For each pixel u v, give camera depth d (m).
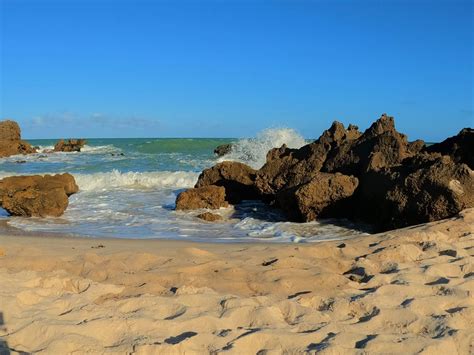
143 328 4.28
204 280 5.84
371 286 5.64
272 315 4.57
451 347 4.00
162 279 5.88
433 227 8.41
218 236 10.36
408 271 6.00
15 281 5.61
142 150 36.03
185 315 4.58
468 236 7.80
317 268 6.28
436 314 4.68
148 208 13.87
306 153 13.95
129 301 4.89
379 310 4.71
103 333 4.22
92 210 13.62
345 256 7.07
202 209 13.47
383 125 12.96
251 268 6.35
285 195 11.91
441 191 9.27
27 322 4.44
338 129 13.81
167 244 8.98
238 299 4.97
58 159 31.66
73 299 5.04
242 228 11.23
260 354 3.89
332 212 11.35
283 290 5.54
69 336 4.05
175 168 23.17
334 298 5.12
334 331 4.30
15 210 12.86
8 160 32.09
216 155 28.53
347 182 11.16
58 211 12.85
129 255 7.00
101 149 39.97
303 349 3.94
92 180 18.11
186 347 3.89
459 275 6.04
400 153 11.61
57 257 7.03
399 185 9.98
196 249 7.43
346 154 12.68
